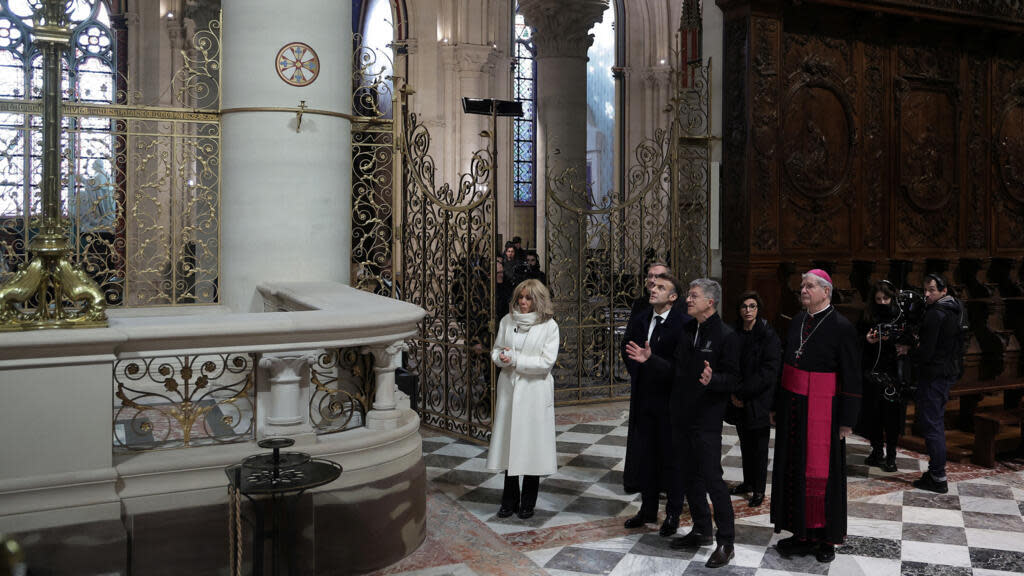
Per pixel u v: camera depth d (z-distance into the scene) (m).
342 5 7.19
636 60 23.73
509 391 5.59
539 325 5.48
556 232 9.66
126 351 4.20
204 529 4.28
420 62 19.12
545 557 4.97
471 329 7.93
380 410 4.95
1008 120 10.91
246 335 4.38
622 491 6.35
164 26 17.06
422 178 8.52
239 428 5.52
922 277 10.26
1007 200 10.97
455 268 8.15
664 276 5.31
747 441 6.07
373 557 4.70
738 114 9.37
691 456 4.95
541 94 17.06
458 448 7.58
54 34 4.15
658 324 5.36
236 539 4.25
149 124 10.30
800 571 4.79
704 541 5.10
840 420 4.82
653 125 23.61
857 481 6.63
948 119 10.48
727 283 9.58
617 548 5.12
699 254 10.10
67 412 4.00
